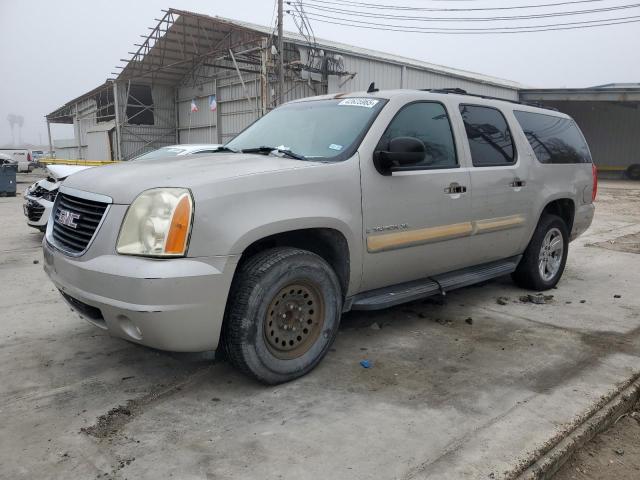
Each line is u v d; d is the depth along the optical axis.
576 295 5.54
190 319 2.88
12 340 4.14
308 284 3.38
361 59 21.38
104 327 3.12
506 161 4.80
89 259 3.03
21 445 2.71
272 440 2.76
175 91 28.67
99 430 2.86
